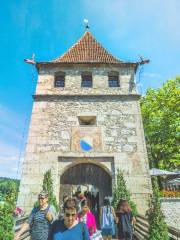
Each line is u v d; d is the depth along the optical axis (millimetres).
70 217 3387
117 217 7293
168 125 22062
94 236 6418
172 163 22047
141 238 10117
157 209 8703
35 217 4523
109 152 12781
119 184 11602
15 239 4512
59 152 12727
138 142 13094
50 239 3383
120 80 14992
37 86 14672
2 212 7438
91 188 17281
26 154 12656
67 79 14969
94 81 14938
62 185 12523
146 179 12219
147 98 24375
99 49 17875
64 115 13766
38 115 13727
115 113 13891
